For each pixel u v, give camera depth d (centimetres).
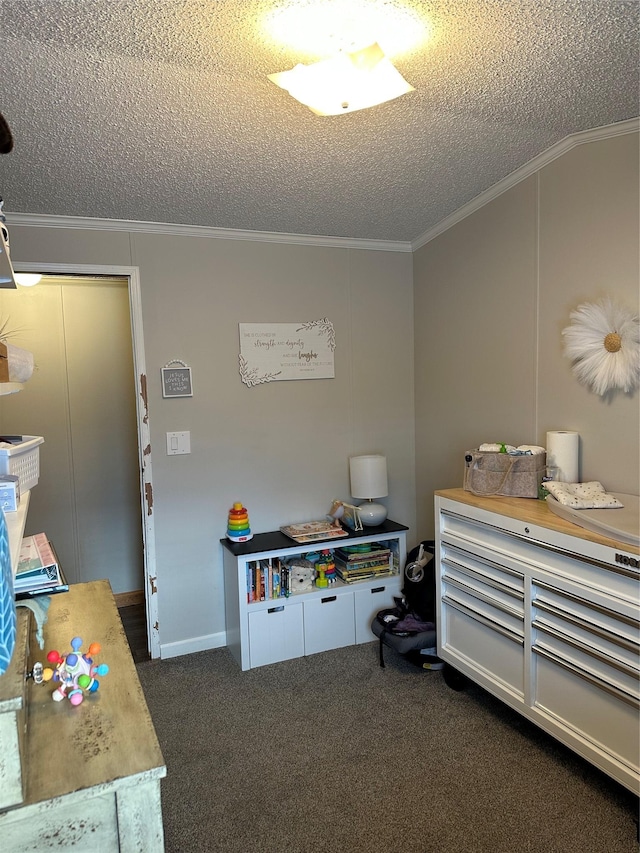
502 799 187
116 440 384
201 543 303
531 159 239
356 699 252
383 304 340
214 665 288
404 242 339
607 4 138
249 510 313
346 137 206
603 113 197
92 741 106
